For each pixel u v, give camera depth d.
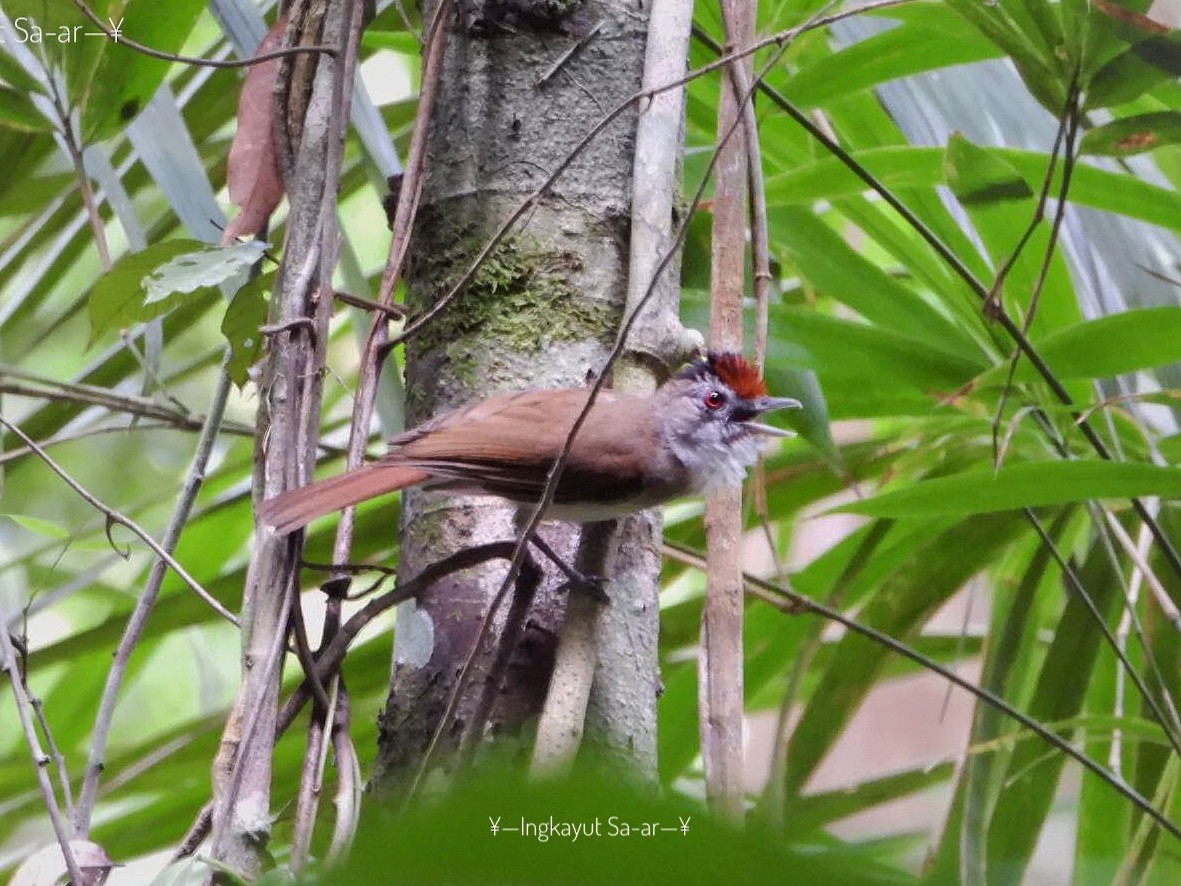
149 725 12.16
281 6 6.00
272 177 5.87
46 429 8.16
